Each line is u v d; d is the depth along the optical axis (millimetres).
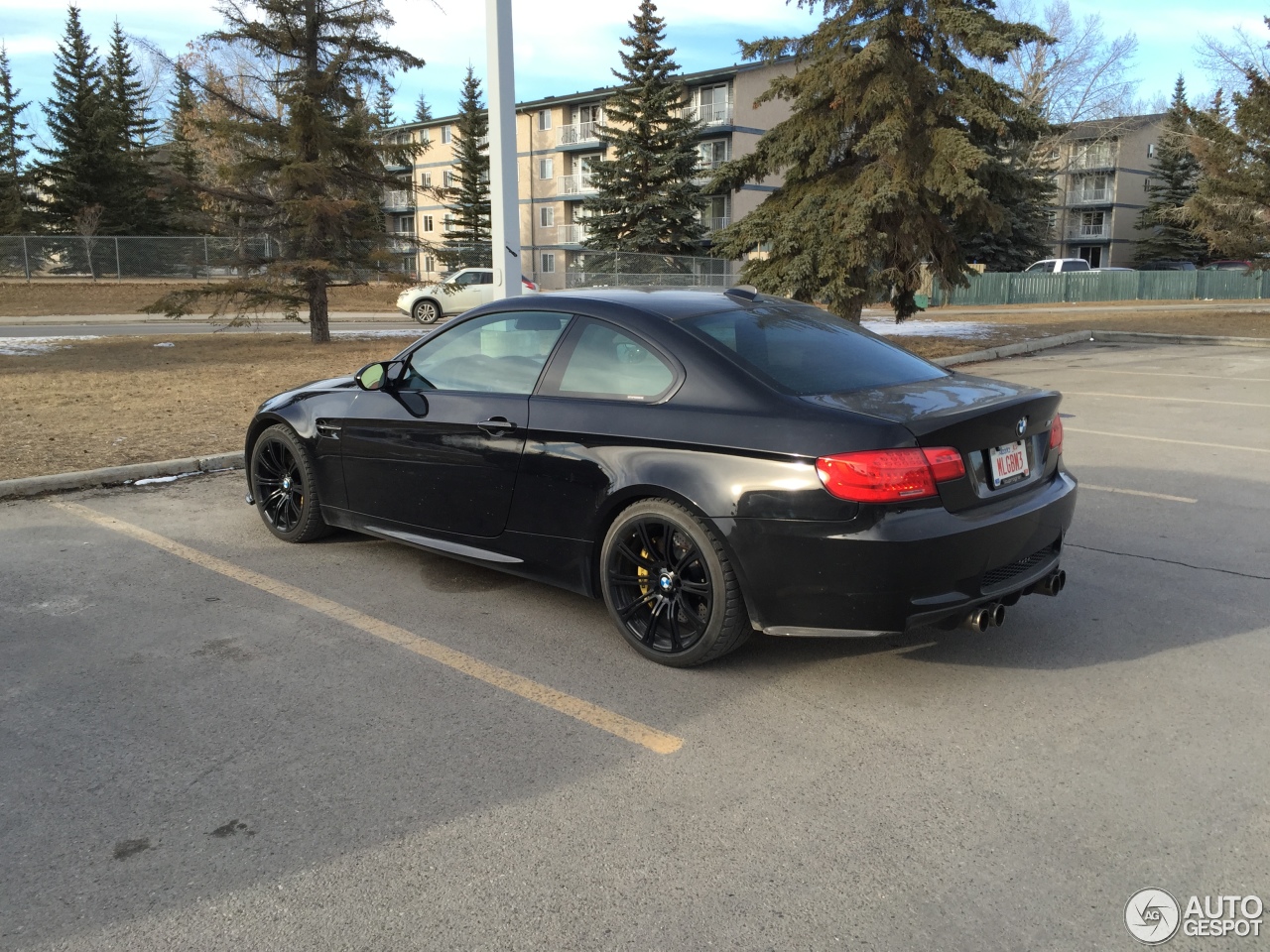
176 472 7281
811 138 17156
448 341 4746
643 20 41438
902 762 3160
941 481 3406
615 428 3898
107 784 2986
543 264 60969
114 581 4898
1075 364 15500
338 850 2656
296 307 19016
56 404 10211
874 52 15516
